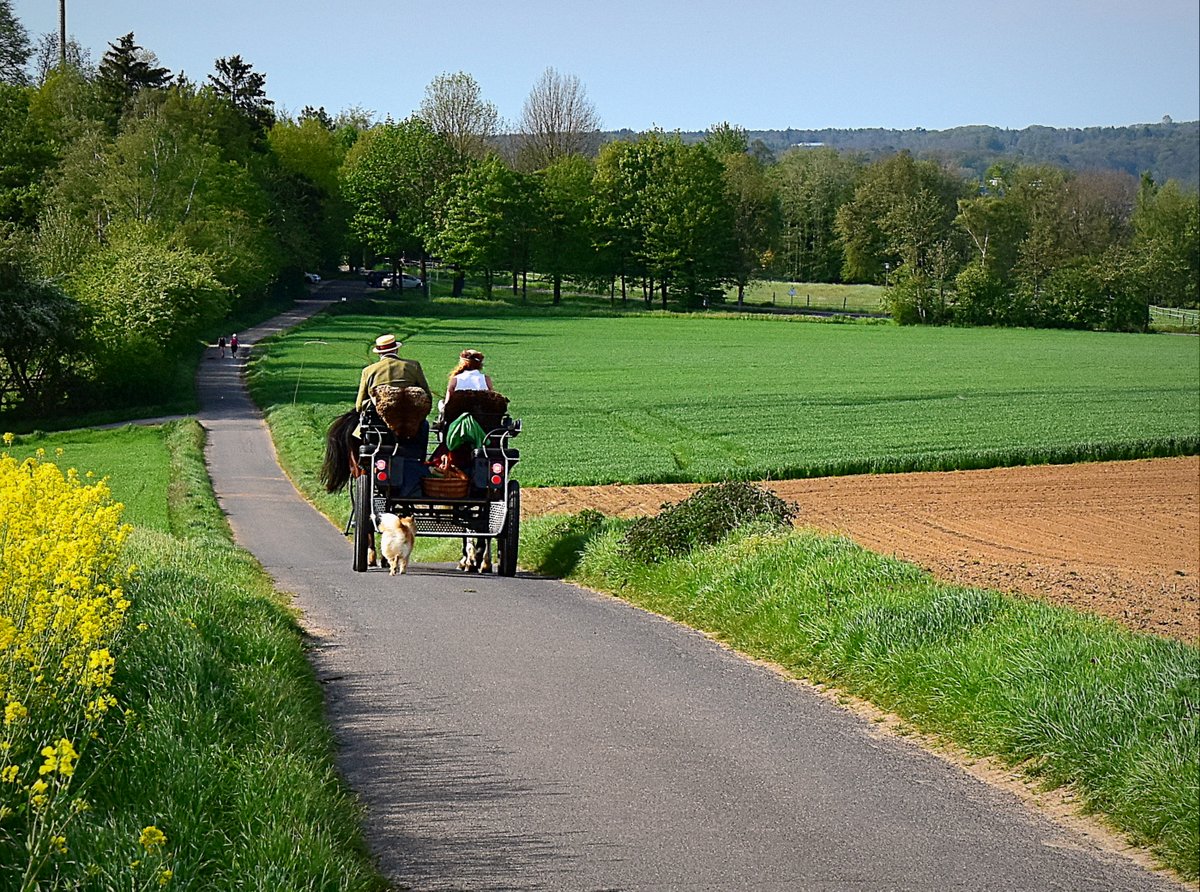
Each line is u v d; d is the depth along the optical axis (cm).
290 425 5628
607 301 13662
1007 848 606
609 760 716
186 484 4041
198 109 11375
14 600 561
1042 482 3697
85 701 585
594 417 5456
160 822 530
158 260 6938
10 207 9200
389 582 1384
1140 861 597
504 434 1373
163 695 677
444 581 1417
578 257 12962
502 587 1377
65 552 570
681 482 3822
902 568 1100
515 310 11950
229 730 664
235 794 569
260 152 12531
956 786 695
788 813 641
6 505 600
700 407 5800
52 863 483
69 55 13712
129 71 11575
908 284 11788
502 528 1377
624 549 1401
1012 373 7444
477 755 717
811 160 17875
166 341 6581
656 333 10306
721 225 13038
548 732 767
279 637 904
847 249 15762
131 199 8969
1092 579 1945
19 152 9875
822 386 6706
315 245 12775
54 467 678
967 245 13950
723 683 908
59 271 7250
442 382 6612
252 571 1441
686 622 1153
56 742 487
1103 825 642
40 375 6231
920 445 4369
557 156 14912
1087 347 9531
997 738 739
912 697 825
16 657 532
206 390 7075
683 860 572
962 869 576
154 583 962
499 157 13762
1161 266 12681
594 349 8925
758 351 8912
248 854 512
